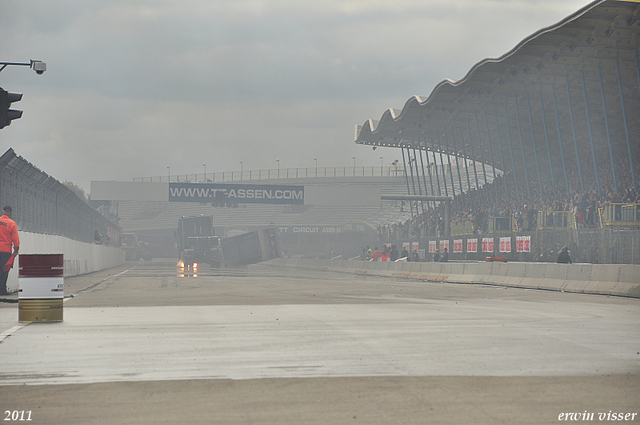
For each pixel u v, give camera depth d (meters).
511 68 88.44
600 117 102.38
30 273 23.47
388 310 28.23
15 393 11.83
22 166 47.34
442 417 10.10
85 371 13.88
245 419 10.02
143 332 20.34
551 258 64.06
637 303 34.06
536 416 10.14
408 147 141.25
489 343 17.88
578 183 90.31
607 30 72.00
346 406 10.84
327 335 19.58
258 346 17.36
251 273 86.44
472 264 62.41
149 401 11.20
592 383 12.62
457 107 109.81
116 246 139.62
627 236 52.97
